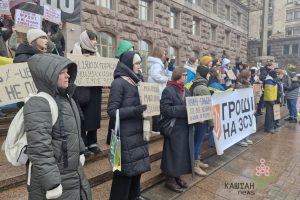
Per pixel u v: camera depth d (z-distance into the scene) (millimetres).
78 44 3727
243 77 5777
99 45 11617
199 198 3385
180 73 3379
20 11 4234
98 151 3717
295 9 43250
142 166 2619
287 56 41906
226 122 4902
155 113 2752
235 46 26891
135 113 2459
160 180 3742
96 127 3543
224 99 4812
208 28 21109
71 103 1812
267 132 7254
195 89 3836
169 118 3322
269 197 3477
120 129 2527
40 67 1608
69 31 9797
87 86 3334
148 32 14359
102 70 3451
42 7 8422
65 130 1681
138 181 2877
